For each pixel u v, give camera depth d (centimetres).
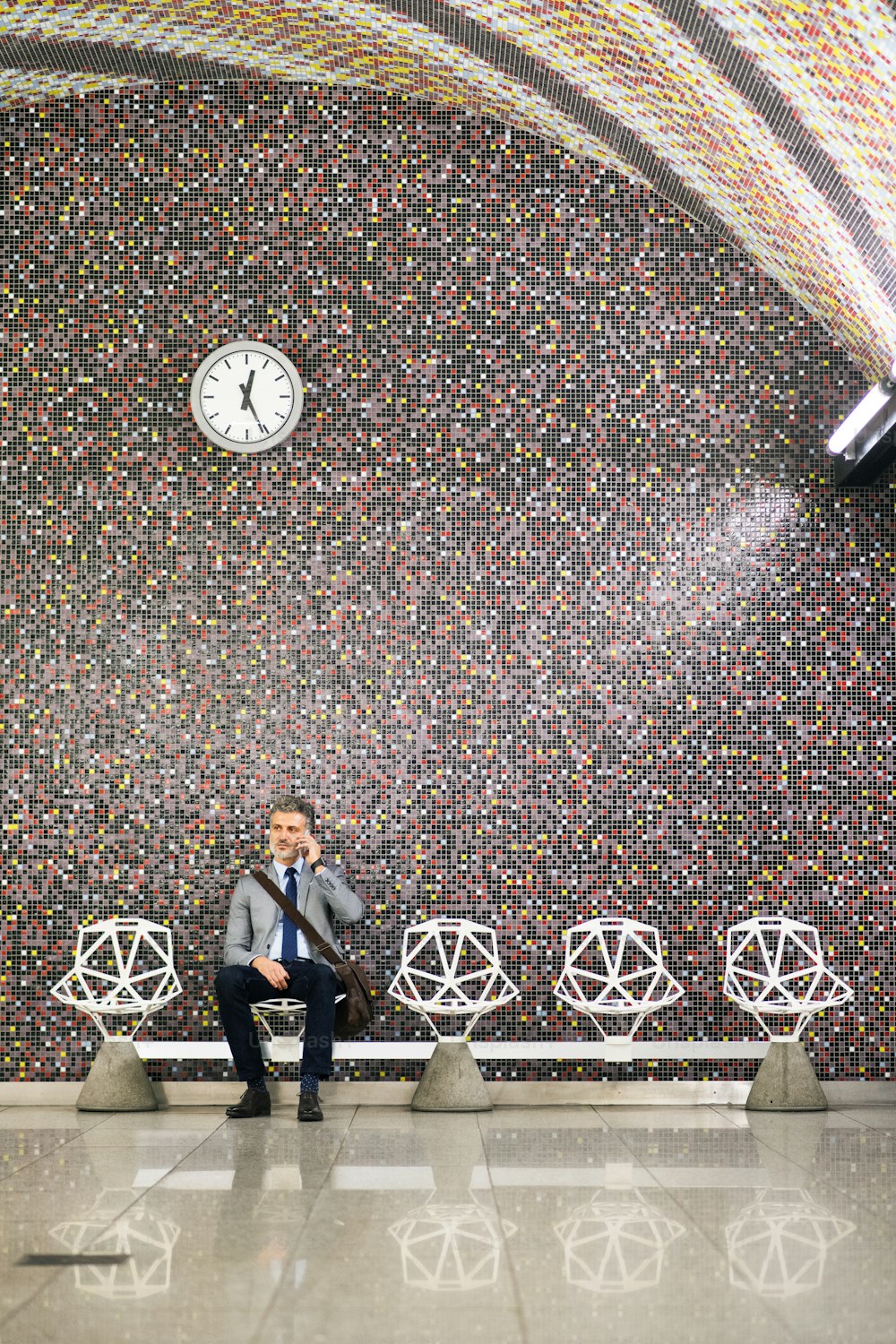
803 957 793
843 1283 376
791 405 819
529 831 795
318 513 808
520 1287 371
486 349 818
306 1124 679
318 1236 425
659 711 804
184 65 799
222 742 796
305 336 817
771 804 800
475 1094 739
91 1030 776
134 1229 434
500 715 801
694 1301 358
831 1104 776
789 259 776
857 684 806
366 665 802
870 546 812
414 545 808
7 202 816
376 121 826
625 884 793
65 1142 619
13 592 801
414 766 798
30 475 806
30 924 783
